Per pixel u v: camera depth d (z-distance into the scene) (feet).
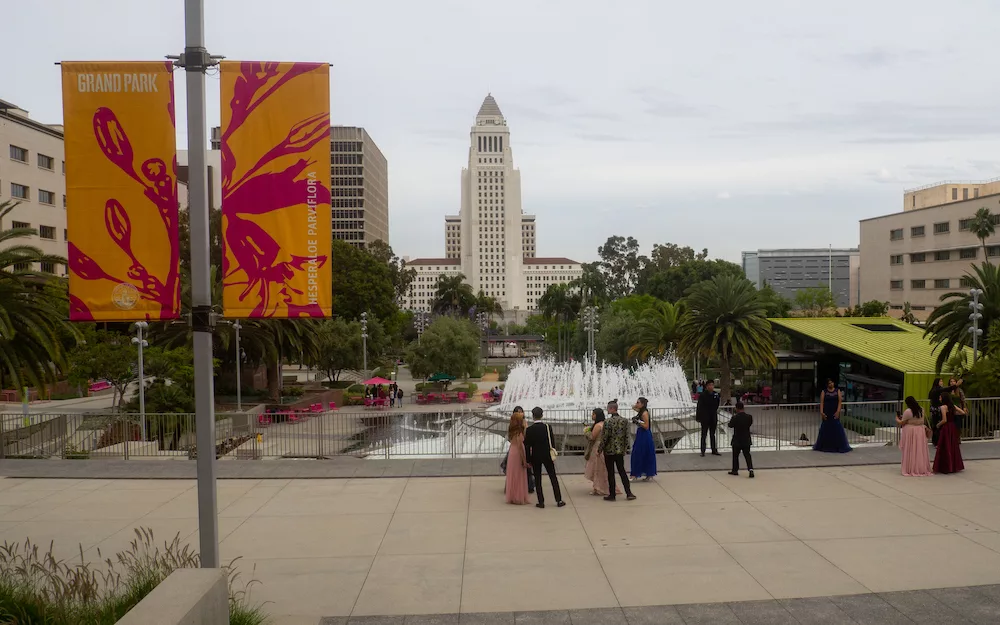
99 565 29.73
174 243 24.80
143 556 29.17
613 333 208.54
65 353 73.15
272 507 38.55
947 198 383.65
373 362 217.77
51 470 47.39
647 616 23.82
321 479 45.19
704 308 134.51
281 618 24.08
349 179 547.49
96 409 123.95
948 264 294.87
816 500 38.58
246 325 124.26
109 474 46.14
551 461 38.32
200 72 24.21
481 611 24.52
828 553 29.94
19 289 61.11
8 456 57.52
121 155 24.62
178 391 101.40
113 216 24.66
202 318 23.86
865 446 54.54
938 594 25.23
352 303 253.24
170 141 24.73
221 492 41.91
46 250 192.95
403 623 23.59
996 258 267.80
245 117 25.36
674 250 480.23
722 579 27.14
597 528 34.19
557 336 327.26
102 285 24.62
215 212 168.66
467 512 37.40
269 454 58.80
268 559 30.25
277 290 25.63
